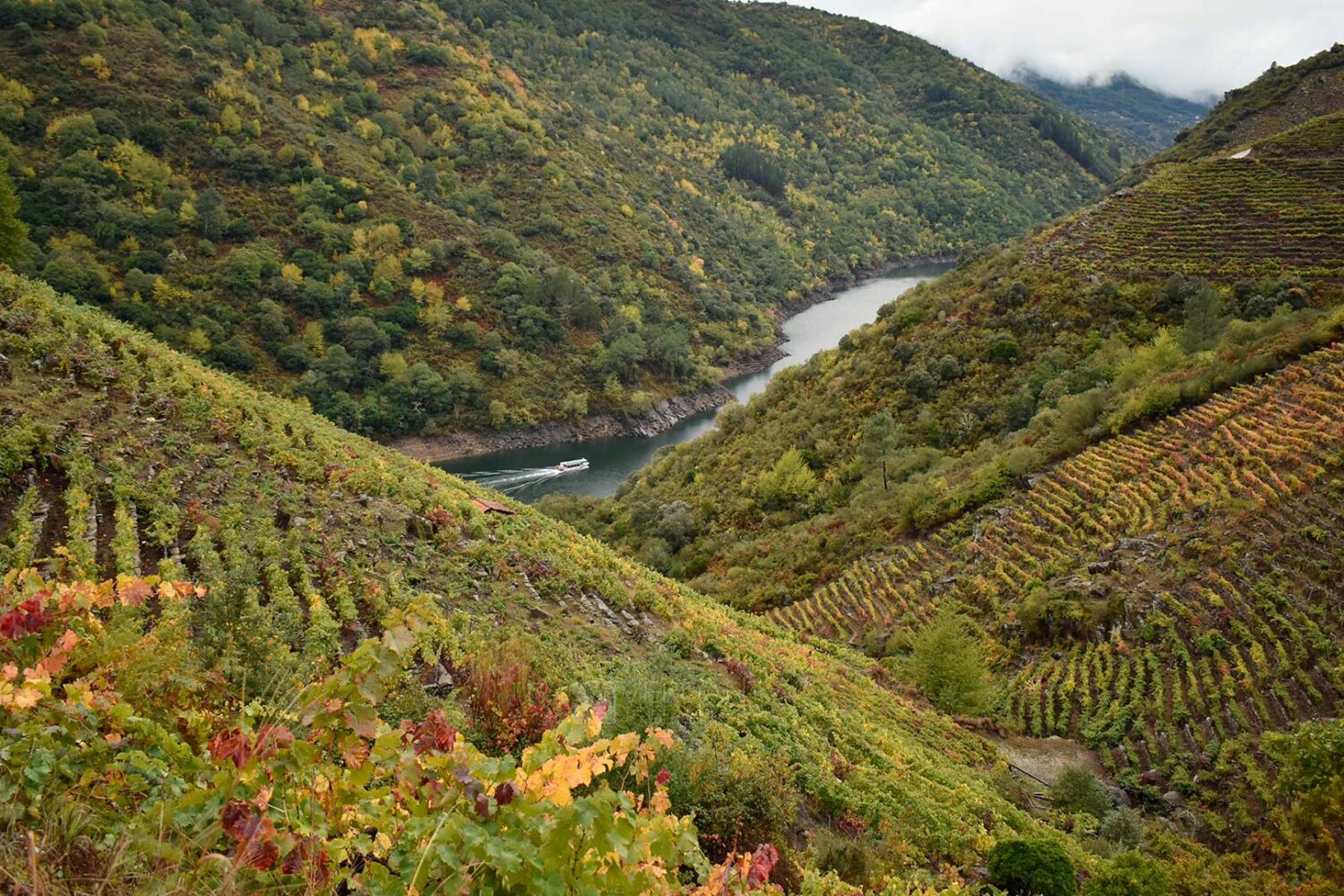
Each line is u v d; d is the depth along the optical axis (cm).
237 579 1424
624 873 355
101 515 1619
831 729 1923
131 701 523
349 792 372
